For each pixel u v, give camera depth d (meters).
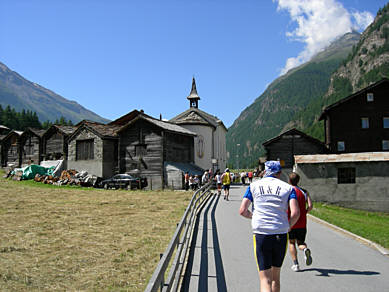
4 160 53.53
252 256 8.84
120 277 7.43
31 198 23.78
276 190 5.09
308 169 23.86
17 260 8.68
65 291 6.62
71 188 33.97
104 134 38.44
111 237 11.38
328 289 6.41
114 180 34.41
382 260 8.54
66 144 43.22
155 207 19.70
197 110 56.59
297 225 7.68
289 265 8.12
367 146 42.28
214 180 38.50
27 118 157.62
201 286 6.61
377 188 22.53
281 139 45.00
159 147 36.34
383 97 42.44
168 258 5.29
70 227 13.17
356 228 13.08
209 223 14.15
